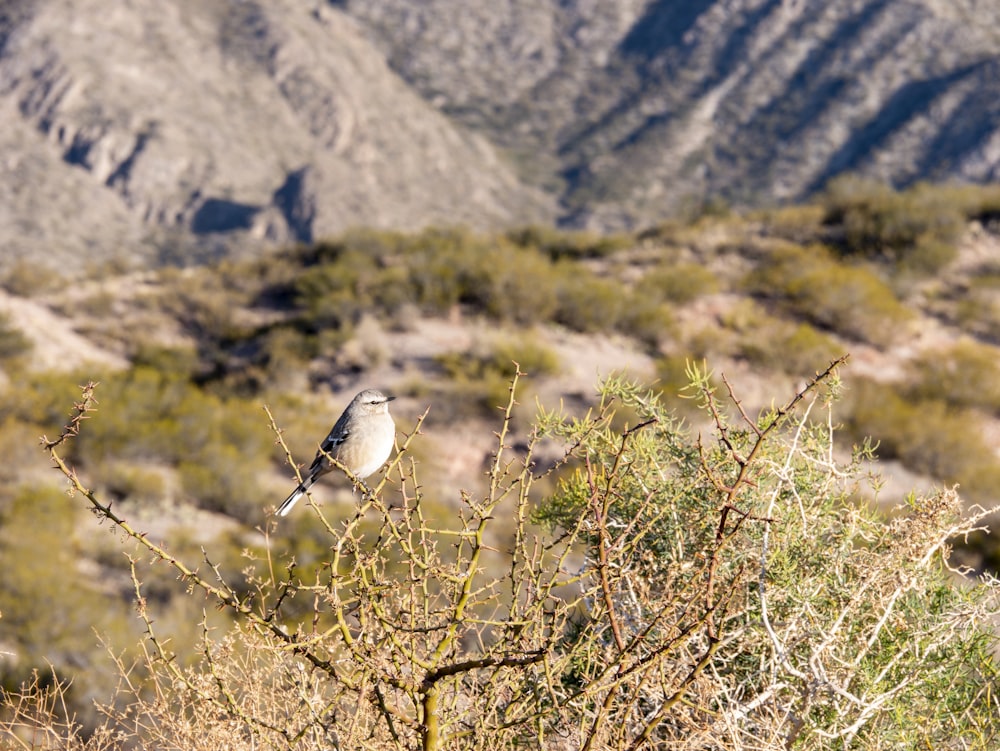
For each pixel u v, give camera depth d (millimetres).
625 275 32688
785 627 4145
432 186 145250
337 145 142500
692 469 4699
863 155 139250
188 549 16078
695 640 4148
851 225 33219
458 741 3627
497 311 27594
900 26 159500
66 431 3289
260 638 3613
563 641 4473
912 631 4035
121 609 13727
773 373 24688
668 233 36500
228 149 130500
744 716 3756
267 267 36750
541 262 29688
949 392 24484
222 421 23047
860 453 4910
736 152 152500
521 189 152625
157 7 146750
